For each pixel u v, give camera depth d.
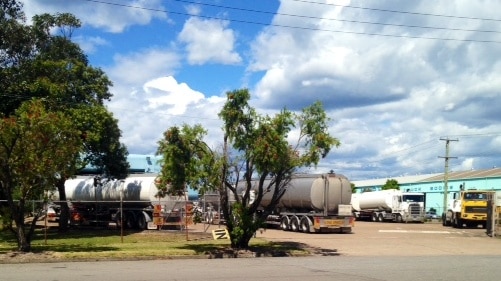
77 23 33.88
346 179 35.16
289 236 31.25
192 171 20.88
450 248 26.00
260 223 22.25
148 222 34.84
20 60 32.00
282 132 21.42
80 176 41.22
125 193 35.94
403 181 94.75
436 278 13.98
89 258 18.64
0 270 15.28
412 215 54.22
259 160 20.94
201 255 20.20
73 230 35.38
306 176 35.34
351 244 26.64
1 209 20.27
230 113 20.94
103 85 33.47
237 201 22.20
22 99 30.02
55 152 19.52
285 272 15.05
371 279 13.62
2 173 19.22
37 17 32.72
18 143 19.02
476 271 15.74
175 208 34.62
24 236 19.72
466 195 45.19
